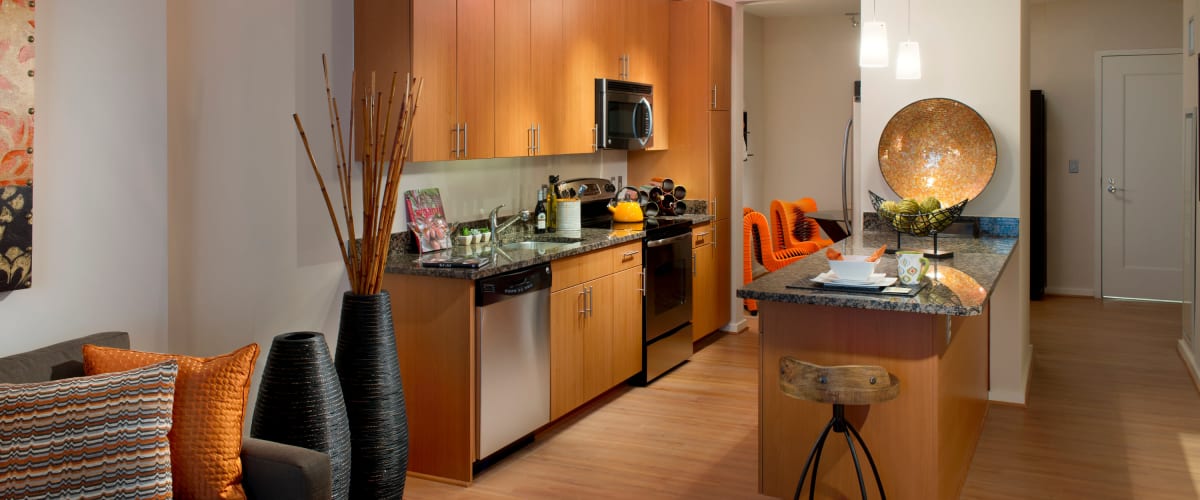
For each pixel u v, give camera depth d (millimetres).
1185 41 5914
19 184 2736
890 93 5012
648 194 5895
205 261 3430
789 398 3396
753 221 7355
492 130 4289
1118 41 7934
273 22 3594
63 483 2166
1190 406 4828
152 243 3209
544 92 4695
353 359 3336
